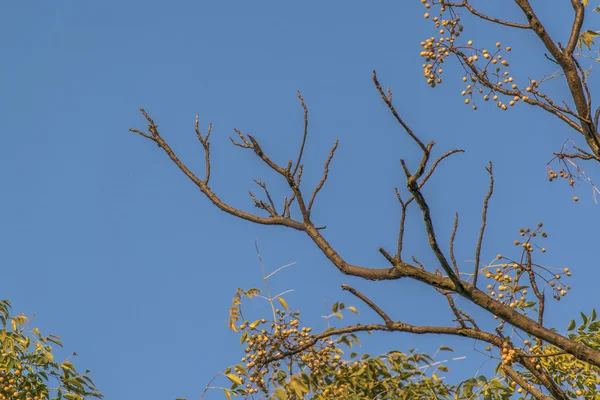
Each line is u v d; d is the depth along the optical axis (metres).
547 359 15.77
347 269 13.83
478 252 13.05
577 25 14.37
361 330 14.13
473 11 14.37
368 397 15.72
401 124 11.57
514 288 13.80
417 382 15.87
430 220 12.28
